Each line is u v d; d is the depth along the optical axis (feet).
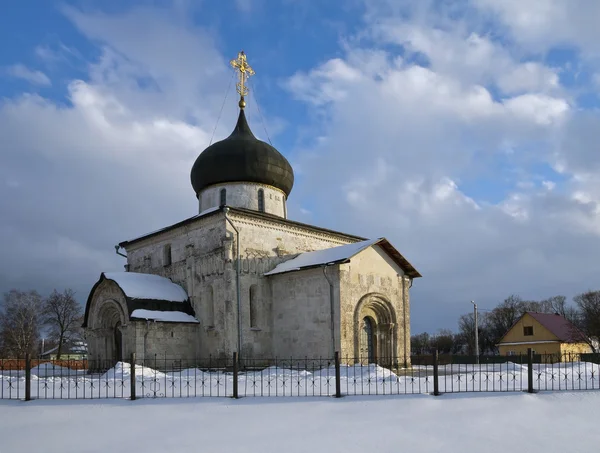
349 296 116.98
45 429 51.19
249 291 127.95
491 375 93.81
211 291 129.08
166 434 47.88
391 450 41.75
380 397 65.36
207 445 43.68
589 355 157.89
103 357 131.44
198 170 148.56
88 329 136.15
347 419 53.01
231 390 73.97
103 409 60.23
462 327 406.62
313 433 47.21
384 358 123.54
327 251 127.85
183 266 137.18
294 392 71.41
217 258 127.34
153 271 147.33
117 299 127.03
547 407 59.11
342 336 113.60
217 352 123.03
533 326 257.75
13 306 287.07
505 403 61.26
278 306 127.95
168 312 125.70
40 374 122.83
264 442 44.27
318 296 119.34
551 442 44.14
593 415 55.06
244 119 156.97
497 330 377.50
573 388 72.33
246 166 144.25
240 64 159.43
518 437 45.80
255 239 131.64
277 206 149.79
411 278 134.00
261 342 125.80
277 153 150.92
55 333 304.91
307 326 120.57
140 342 118.32
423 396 66.23
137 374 95.30
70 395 72.13
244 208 138.72
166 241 144.87
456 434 46.78
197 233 134.82
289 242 139.13
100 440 46.34
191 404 61.82
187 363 124.77
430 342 451.94
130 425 52.03
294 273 124.88
